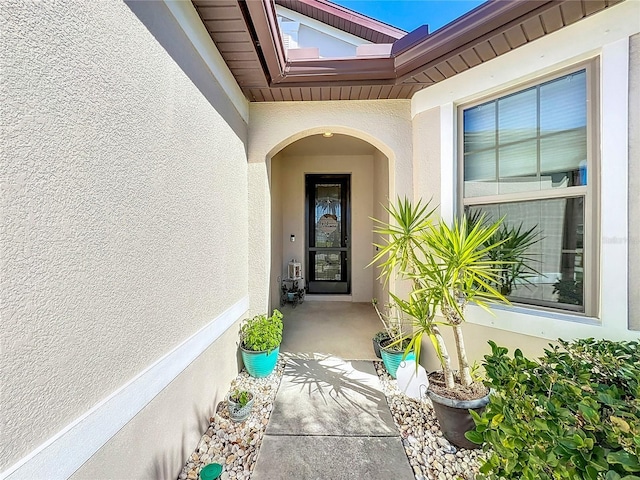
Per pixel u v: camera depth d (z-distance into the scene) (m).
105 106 1.32
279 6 5.55
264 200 3.66
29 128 0.99
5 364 0.92
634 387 1.44
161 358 1.75
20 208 0.96
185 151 2.05
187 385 2.07
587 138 2.34
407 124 3.56
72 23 1.15
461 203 3.12
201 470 1.96
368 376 3.28
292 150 6.24
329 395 2.90
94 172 1.26
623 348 1.82
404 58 2.95
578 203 2.43
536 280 2.67
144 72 1.60
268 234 3.86
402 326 3.53
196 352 2.20
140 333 1.57
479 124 3.00
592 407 1.28
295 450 2.19
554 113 2.52
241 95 3.33
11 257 0.94
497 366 1.82
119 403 1.40
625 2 2.10
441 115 3.15
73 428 1.15
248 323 3.40
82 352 1.20
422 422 2.51
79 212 1.18
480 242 2.31
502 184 2.85
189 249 2.11
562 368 1.69
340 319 5.41
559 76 2.46
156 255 1.71
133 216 1.51
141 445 1.57
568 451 1.11
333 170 6.75
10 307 0.94
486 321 2.86
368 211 6.74
